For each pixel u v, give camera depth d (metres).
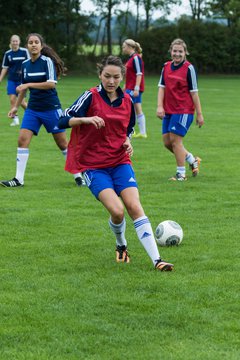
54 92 17.28
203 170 20.00
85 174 10.53
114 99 10.37
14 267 10.52
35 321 8.30
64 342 7.70
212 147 24.97
